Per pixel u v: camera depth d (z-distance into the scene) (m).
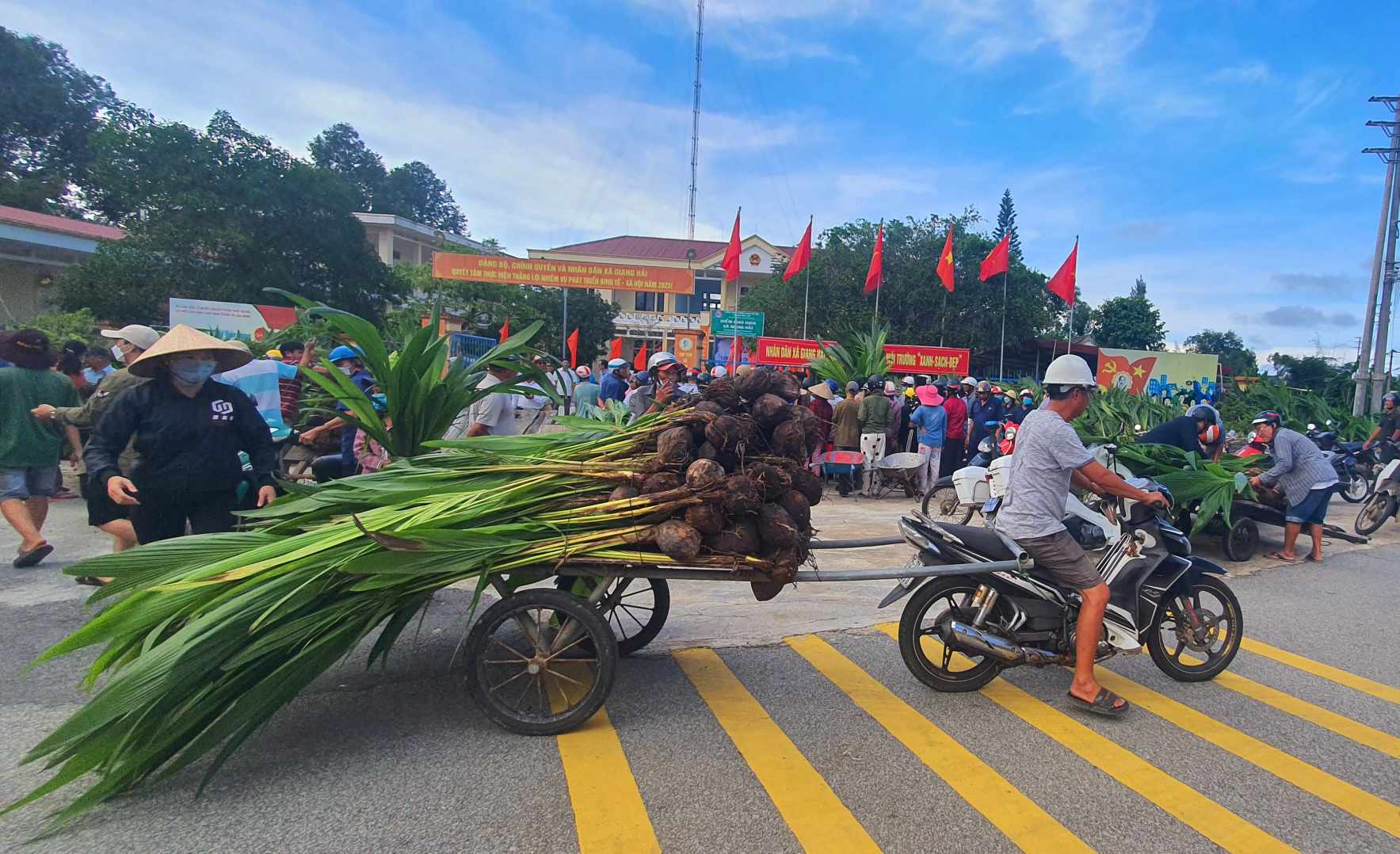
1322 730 4.09
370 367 5.26
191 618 3.27
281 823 2.99
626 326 43.25
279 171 25.89
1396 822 3.22
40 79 34.16
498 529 3.64
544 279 19.42
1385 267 23.33
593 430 4.73
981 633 4.29
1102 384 25.23
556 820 3.06
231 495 4.91
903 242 30.36
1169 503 4.34
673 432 3.77
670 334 43.31
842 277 29.89
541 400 7.99
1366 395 23.55
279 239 25.94
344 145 67.00
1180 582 4.64
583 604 3.72
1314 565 7.95
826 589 6.49
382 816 3.05
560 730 3.75
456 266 19.17
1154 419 11.52
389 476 4.20
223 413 4.78
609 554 3.64
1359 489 12.97
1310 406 17.38
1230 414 18.36
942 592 4.37
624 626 5.35
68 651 3.12
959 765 3.60
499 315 31.80
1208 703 4.44
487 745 3.67
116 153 24.48
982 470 8.59
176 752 3.17
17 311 25.30
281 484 4.35
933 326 29.88
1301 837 3.10
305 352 8.48
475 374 5.71
